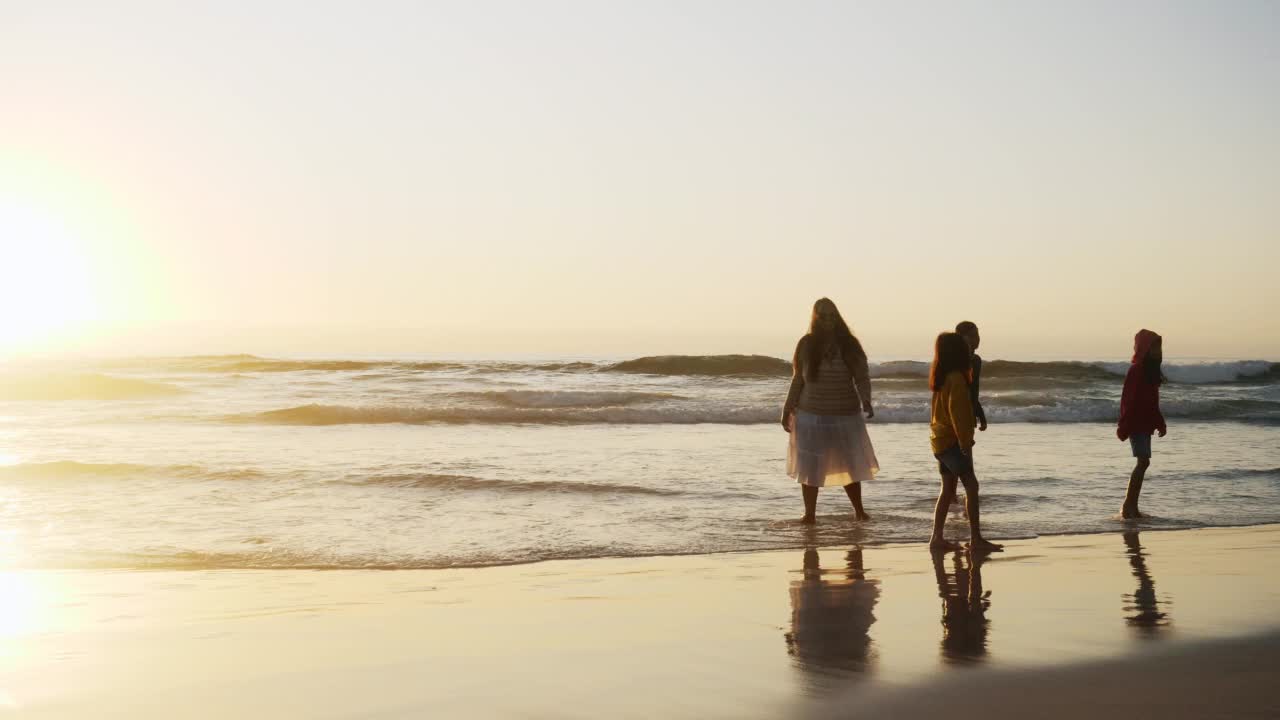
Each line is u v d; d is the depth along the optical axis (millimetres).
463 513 8523
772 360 40000
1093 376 38156
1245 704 3232
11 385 26234
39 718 3152
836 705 3246
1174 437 16812
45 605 5102
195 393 27406
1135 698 3303
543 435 16438
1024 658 3852
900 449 14344
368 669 3744
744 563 6445
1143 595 5230
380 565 6410
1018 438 16500
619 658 3906
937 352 7410
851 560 6535
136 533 7586
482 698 3355
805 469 8250
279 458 12586
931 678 3568
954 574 5961
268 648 4102
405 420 18891
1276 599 5098
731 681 3551
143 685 3537
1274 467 12344
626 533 7637
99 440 14781
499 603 5145
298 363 42875
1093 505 9266
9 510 8539
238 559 6621
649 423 19344
